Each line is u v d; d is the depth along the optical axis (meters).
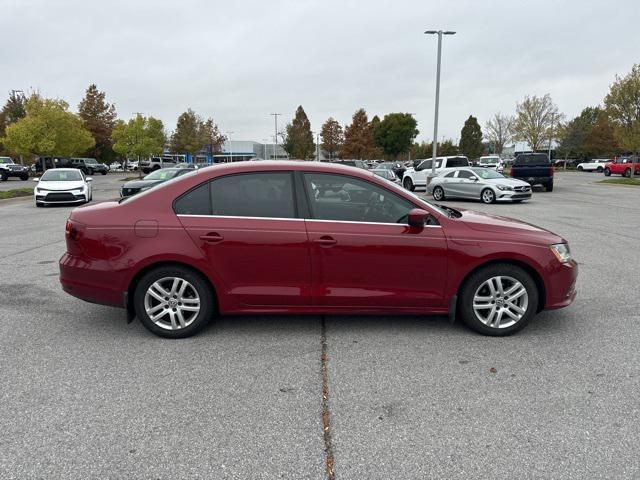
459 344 4.22
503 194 16.98
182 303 4.31
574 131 65.12
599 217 12.91
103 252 4.23
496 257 4.25
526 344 4.22
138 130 46.19
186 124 59.44
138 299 4.29
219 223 4.21
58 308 5.21
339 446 2.76
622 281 6.29
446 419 3.03
